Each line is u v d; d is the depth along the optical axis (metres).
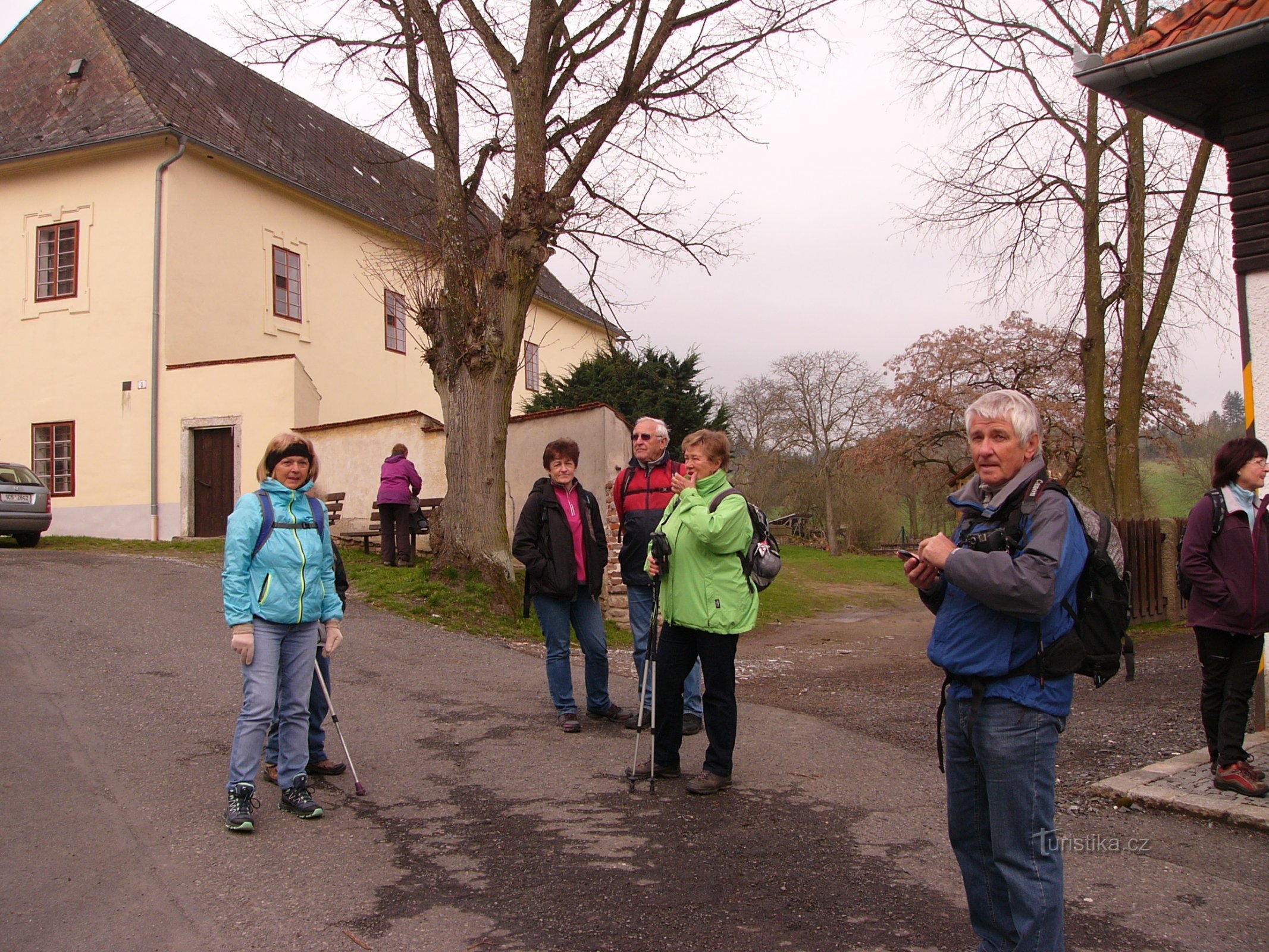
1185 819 4.73
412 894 3.82
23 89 20.89
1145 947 3.39
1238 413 23.03
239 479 17.94
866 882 3.97
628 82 12.52
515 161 12.47
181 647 8.44
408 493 14.02
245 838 4.41
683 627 5.25
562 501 6.66
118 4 22.30
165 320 18.56
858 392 39.69
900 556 2.98
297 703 4.79
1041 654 2.79
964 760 2.97
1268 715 6.28
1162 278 15.25
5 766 5.22
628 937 3.46
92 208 19.16
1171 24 6.57
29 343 19.58
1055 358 19.94
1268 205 6.29
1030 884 2.77
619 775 5.54
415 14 12.77
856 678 9.51
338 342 23.00
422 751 5.98
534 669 8.73
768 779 5.50
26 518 16.20
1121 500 15.55
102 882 3.88
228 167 20.03
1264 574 4.86
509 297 12.41
